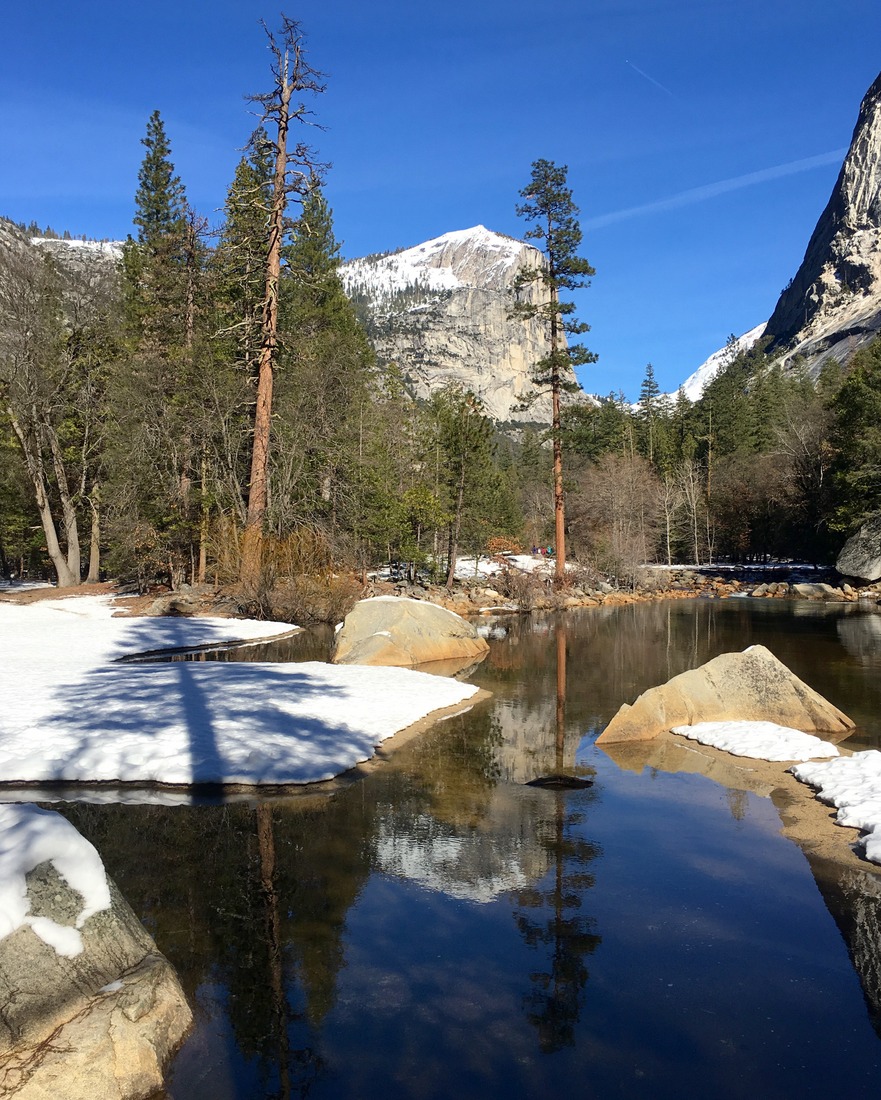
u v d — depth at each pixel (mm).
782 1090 3131
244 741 8102
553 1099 3053
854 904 4879
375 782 7414
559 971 4074
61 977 3311
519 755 8469
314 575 21906
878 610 27578
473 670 14555
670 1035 3529
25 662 13172
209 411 25781
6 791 6910
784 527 50406
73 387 29547
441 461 31844
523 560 43812
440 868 5426
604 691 12312
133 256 33625
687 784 7434
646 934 4488
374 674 12773
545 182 31016
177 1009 3543
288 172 22000
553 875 5320
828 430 45438
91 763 7309
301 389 26469
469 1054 3367
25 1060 2971
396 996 3830
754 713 9883
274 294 22188
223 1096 3086
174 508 25969
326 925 4566
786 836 6051
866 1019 3670
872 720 10195
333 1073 3223
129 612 22109
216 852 5676
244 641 17969
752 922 4637
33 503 35938
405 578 30797
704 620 24531
